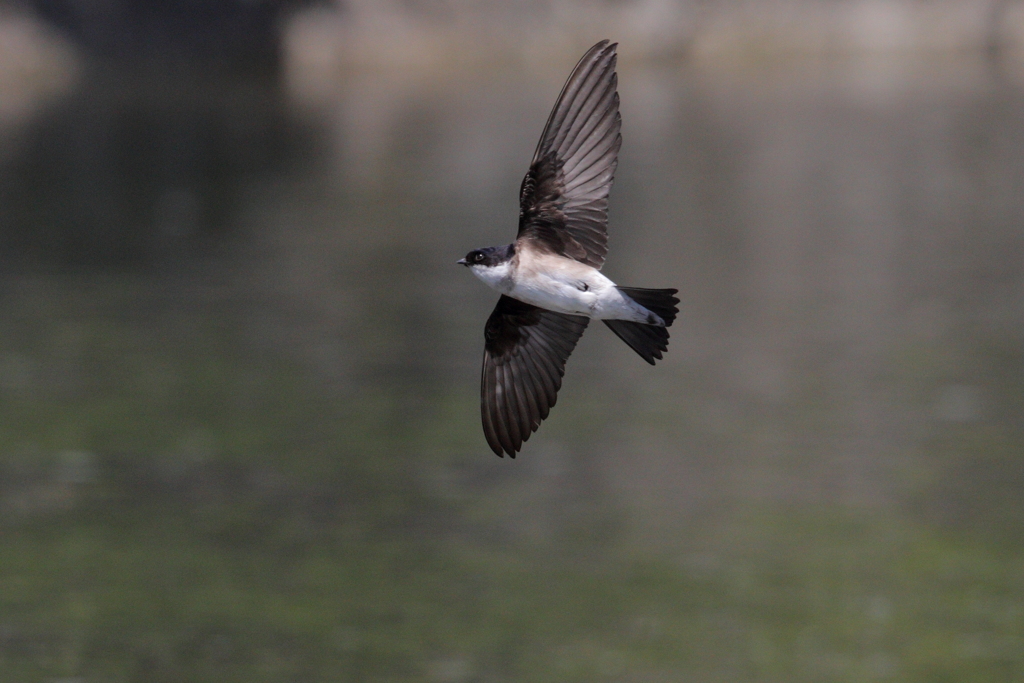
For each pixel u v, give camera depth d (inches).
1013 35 2133.4
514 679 464.4
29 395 725.3
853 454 644.7
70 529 569.0
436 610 505.7
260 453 650.8
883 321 877.2
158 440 664.4
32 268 988.6
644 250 1087.0
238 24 1803.6
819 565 532.1
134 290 933.8
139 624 496.4
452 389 745.0
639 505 592.1
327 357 796.0
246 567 540.7
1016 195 1283.2
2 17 1712.6
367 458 644.1
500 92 1785.2
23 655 479.2
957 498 590.2
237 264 1011.3
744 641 483.2
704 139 1584.6
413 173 1354.6
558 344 223.6
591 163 216.2
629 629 485.1
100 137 1503.4
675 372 778.2
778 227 1167.6
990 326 861.2
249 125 1585.9
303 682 466.6
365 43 1846.7
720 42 2039.9
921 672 461.7
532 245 213.6
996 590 512.4
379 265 1010.7
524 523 572.4
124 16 1774.1
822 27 2098.9
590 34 1947.6
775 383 754.8
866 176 1381.6
